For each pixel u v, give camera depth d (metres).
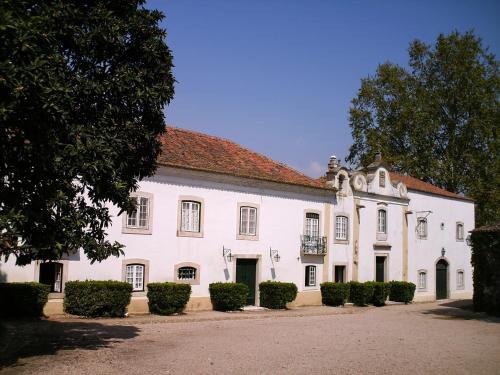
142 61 11.82
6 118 8.33
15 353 11.10
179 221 21.08
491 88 42.53
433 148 44.09
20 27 8.56
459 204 37.97
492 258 25.38
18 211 9.13
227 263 22.72
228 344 13.36
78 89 10.61
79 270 18.17
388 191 31.80
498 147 41.56
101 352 11.55
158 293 19.33
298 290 25.78
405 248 32.88
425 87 44.84
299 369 10.72
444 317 23.38
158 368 10.23
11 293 15.87
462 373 11.09
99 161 10.18
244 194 23.61
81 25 10.73
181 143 23.56
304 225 26.39
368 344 14.38
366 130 46.34
